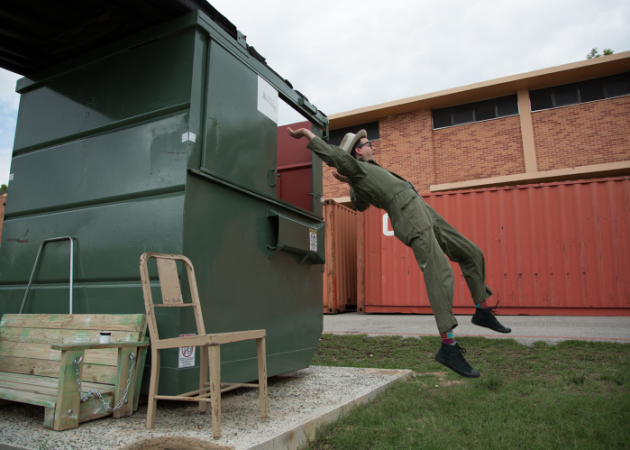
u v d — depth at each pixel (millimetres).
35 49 2975
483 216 8945
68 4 2535
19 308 2822
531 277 8414
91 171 2734
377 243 9867
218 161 2562
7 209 3092
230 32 2893
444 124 14438
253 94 2992
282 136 4336
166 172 2395
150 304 1947
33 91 3197
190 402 2365
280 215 3104
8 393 1971
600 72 12219
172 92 2480
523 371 3922
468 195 9133
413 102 14219
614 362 4035
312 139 2572
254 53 3098
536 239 8492
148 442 1716
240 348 2666
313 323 3646
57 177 2893
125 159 2592
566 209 8375
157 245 2328
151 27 2617
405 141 14719
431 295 2418
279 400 2523
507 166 13188
